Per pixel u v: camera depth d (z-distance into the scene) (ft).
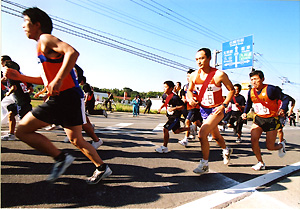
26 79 6.94
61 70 5.53
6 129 16.43
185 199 6.81
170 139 17.65
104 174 7.42
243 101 17.95
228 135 23.24
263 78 10.14
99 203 6.19
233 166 10.85
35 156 9.90
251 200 7.01
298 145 19.69
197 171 8.98
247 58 52.06
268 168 10.78
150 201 6.53
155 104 143.54
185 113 17.28
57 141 13.43
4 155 9.71
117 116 42.34
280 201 7.04
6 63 11.05
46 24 6.24
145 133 19.93
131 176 8.41
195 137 19.42
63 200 6.21
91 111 17.69
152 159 11.07
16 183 6.96
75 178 7.76
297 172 10.48
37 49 6.17
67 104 6.47
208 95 9.36
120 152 11.94
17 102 12.26
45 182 7.22
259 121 10.46
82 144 7.00
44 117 6.18
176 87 18.03
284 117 19.35
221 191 7.52
